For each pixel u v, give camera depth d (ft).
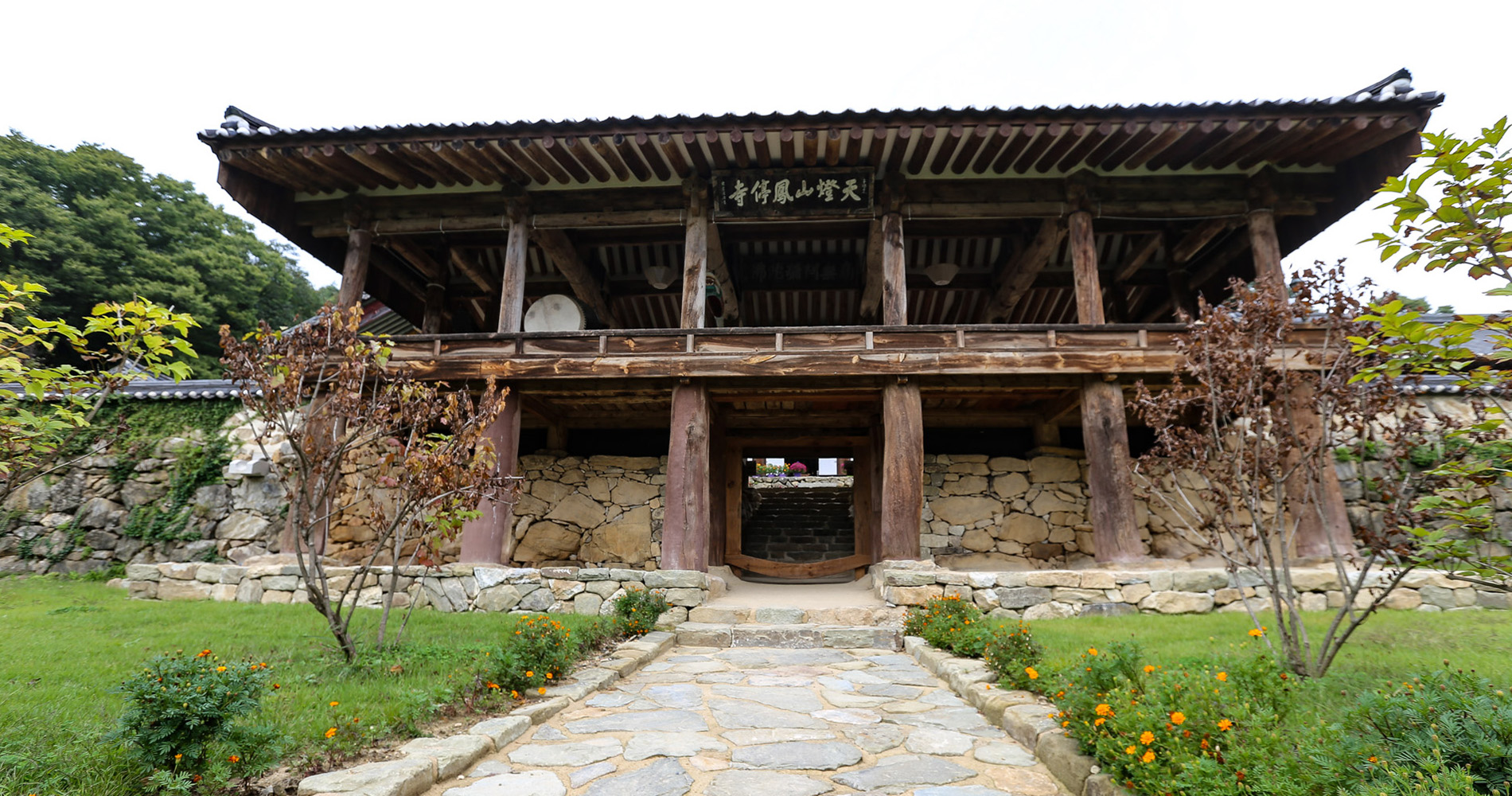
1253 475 14.30
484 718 12.13
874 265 33.09
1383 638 16.39
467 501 17.13
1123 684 10.45
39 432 12.51
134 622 19.71
